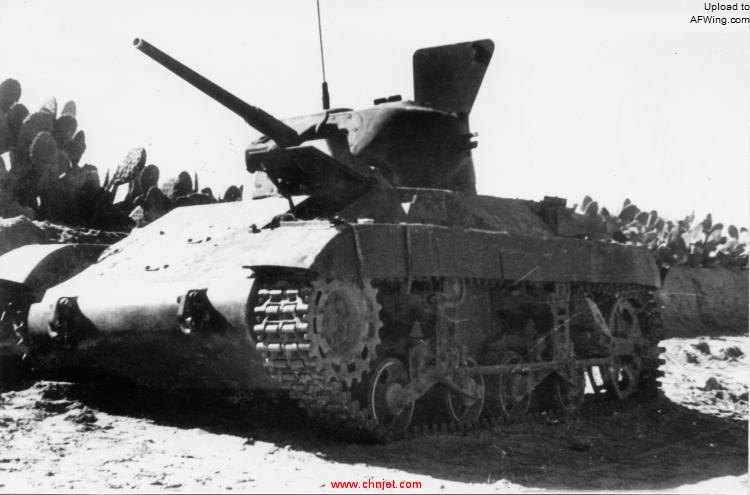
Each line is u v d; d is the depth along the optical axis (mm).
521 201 15016
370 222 11109
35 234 17203
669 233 29891
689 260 31047
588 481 9867
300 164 12031
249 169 13688
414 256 11445
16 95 19078
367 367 10930
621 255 16000
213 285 10898
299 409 12555
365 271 10711
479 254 12562
